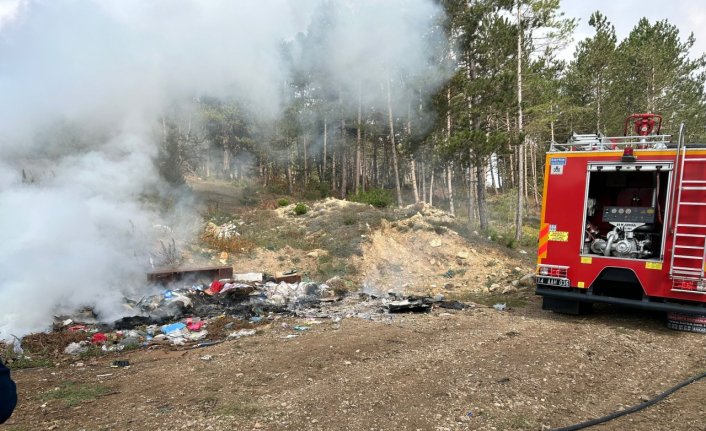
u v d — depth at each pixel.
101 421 3.40
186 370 4.56
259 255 12.33
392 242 13.23
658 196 6.65
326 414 3.47
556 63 22.81
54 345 5.45
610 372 4.58
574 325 6.55
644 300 6.49
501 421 3.40
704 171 6.08
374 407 3.60
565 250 7.07
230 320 6.76
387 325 6.43
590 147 7.14
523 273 11.05
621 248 6.75
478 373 4.36
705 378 4.55
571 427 3.35
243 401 3.71
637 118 7.74
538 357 4.88
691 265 6.12
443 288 10.69
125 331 6.05
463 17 12.47
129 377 4.40
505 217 24.72
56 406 3.69
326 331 6.09
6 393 1.67
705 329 6.18
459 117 15.65
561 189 7.13
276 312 7.48
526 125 18.25
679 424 3.47
